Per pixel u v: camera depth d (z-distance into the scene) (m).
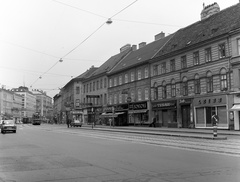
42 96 176.00
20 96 140.25
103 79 63.44
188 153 13.14
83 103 69.62
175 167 9.67
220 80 32.72
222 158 11.53
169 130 32.84
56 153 13.71
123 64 56.81
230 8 37.03
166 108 41.59
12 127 34.78
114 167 9.82
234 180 7.70
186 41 39.72
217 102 32.91
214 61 33.56
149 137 23.30
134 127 44.34
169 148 15.26
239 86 30.25
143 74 47.91
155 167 9.71
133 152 13.73
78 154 13.24
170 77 41.16
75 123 58.34
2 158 12.22
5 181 7.91
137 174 8.61
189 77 37.50
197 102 35.91
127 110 51.84
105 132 32.59
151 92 45.50
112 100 58.78
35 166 10.21
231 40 31.39
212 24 37.25
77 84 83.31
